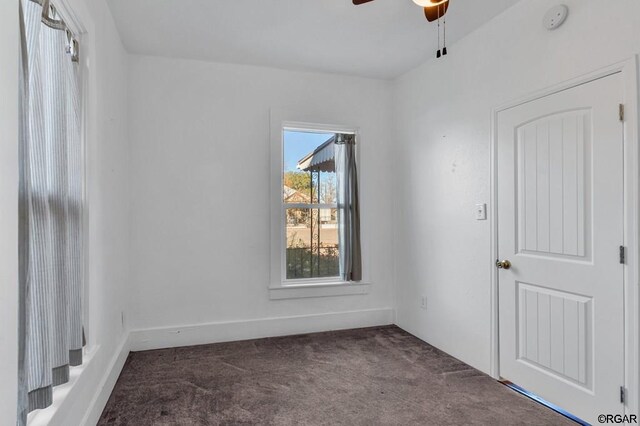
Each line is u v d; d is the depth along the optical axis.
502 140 2.54
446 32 2.81
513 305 2.46
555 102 2.16
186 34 2.84
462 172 2.91
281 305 3.56
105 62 2.33
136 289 3.16
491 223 2.63
